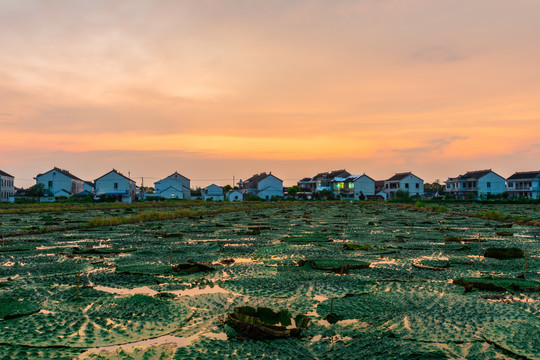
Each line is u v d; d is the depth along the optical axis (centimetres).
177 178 9612
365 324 588
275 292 761
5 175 7594
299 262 1058
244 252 1263
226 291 769
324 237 1644
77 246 1395
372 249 1324
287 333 539
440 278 895
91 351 493
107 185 7938
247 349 501
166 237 1673
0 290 772
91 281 853
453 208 4538
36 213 3466
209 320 605
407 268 1011
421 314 629
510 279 847
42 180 8012
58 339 528
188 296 729
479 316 618
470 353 491
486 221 2523
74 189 8569
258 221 2569
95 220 2188
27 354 482
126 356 478
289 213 3581
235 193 9325
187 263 1023
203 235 1748
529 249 1331
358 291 766
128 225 2222
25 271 955
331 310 621
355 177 9469
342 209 4394
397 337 538
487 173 8831
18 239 1584
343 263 972
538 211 3972
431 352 490
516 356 482
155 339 533
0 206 4659
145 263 1059
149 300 693
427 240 1573
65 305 672
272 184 9775
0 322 589
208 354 486
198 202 6838
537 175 8494
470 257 1184
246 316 579
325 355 484
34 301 691
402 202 6862
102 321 596
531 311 650
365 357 477
